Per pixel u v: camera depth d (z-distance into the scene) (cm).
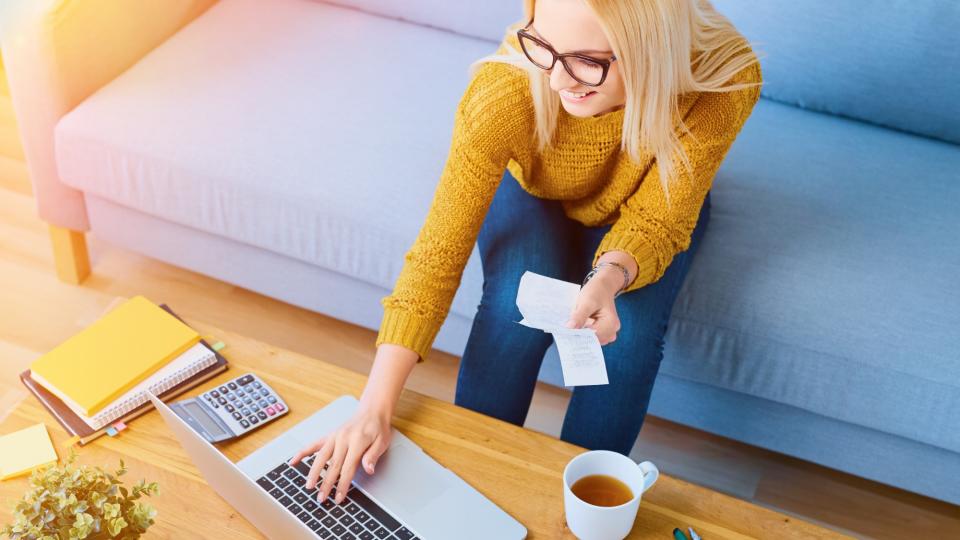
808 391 181
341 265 202
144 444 139
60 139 209
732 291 180
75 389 142
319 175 197
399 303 152
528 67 149
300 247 203
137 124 206
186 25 238
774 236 187
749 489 199
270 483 134
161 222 218
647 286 164
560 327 142
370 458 135
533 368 164
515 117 153
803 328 176
